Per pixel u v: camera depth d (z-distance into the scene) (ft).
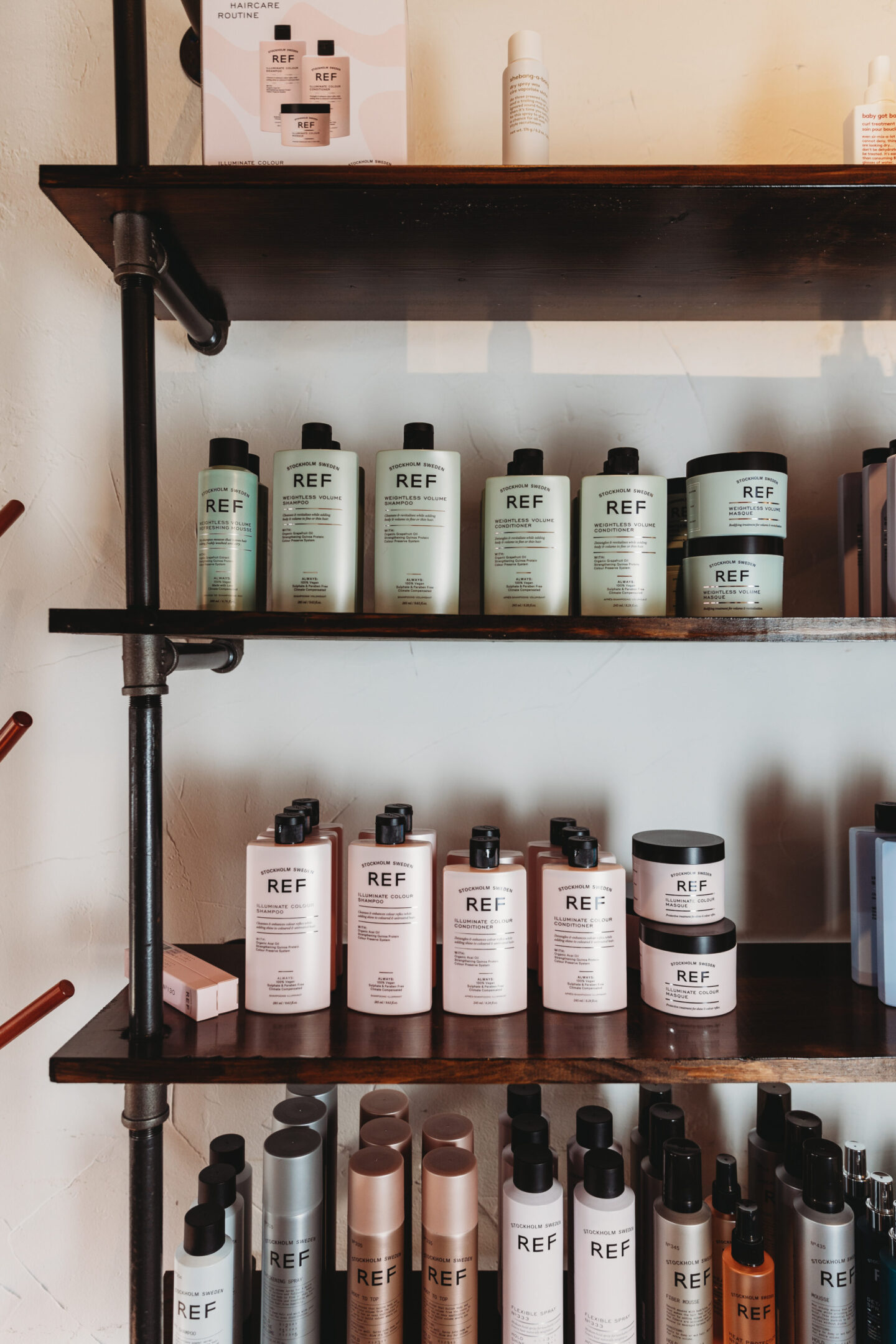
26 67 2.68
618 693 2.69
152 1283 1.89
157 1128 1.91
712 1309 2.22
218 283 2.41
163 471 2.66
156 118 2.65
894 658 2.71
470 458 2.68
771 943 2.69
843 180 1.90
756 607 2.11
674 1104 2.48
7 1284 2.64
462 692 2.68
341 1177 2.65
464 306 2.58
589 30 2.68
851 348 2.72
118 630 1.90
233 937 2.66
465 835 2.67
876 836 2.32
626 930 2.43
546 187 1.91
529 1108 2.26
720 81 2.68
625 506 2.16
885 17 2.69
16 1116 2.64
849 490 2.44
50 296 2.68
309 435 2.21
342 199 1.95
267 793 2.67
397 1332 2.13
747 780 2.70
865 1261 2.17
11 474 2.67
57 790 2.66
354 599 2.19
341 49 1.99
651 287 2.45
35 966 2.66
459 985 2.12
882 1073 1.91
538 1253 2.01
